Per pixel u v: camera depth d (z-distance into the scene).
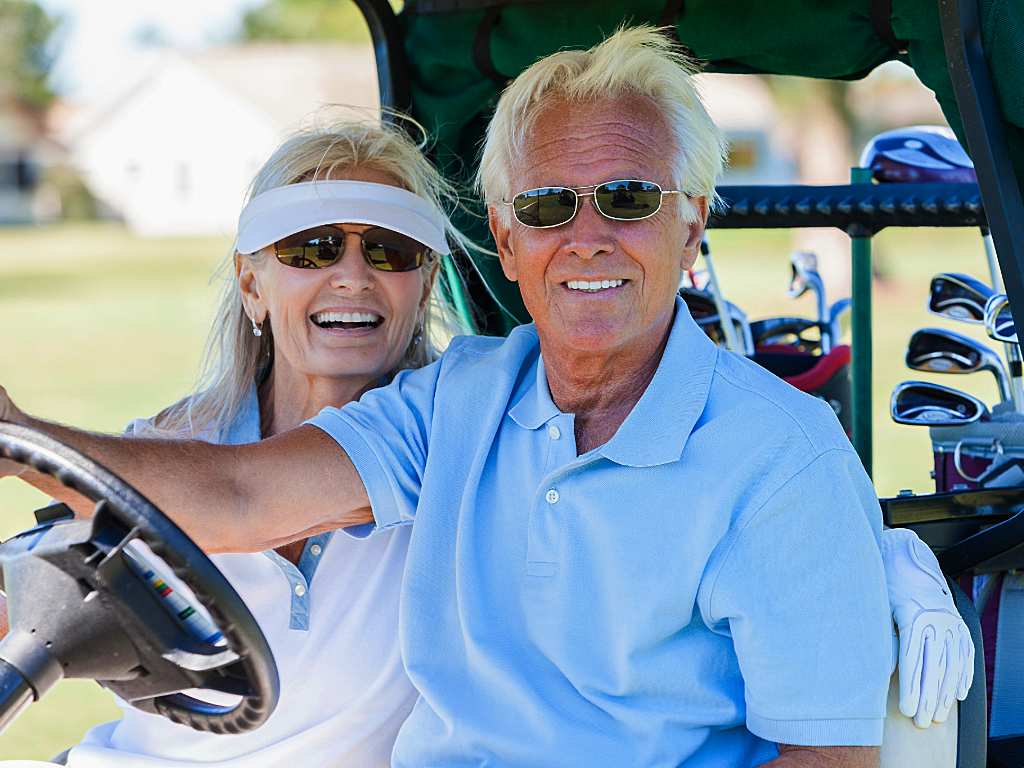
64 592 1.08
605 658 1.45
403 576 1.60
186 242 27.88
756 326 2.70
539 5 2.11
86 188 34.62
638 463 1.44
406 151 1.92
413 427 1.71
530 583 1.50
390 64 2.32
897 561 1.51
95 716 3.59
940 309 2.24
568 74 1.53
